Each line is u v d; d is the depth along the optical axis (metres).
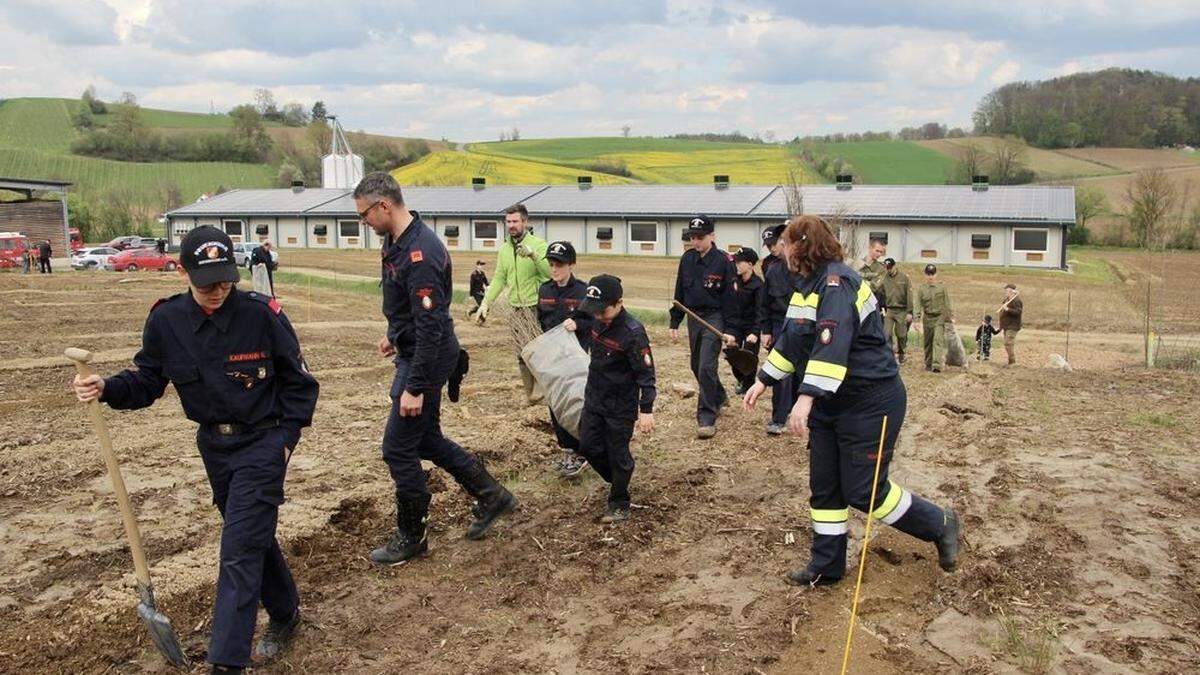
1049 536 5.79
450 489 6.84
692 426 8.95
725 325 8.75
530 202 50.59
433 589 5.20
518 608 4.97
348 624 4.79
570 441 7.05
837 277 4.71
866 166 81.25
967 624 4.68
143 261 43.72
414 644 4.60
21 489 6.89
